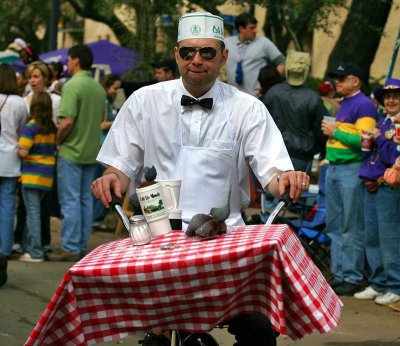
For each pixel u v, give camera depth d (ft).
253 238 18.21
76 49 45.68
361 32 54.29
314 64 99.81
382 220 36.14
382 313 35.40
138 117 22.52
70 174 45.75
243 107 22.12
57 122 49.42
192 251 18.01
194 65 21.56
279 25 63.31
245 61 49.52
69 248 46.55
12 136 45.27
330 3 51.52
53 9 82.79
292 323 18.39
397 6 53.31
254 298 18.29
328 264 44.04
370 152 36.47
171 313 18.39
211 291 17.84
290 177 20.59
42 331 18.47
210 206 22.03
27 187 45.16
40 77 45.60
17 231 48.67
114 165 22.49
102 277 18.02
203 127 22.16
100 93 46.26
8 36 124.98
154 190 19.84
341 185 38.01
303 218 41.47
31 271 43.52
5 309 35.76
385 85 35.70
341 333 32.55
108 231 56.59
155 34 59.82
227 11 71.61
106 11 67.77
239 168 22.45
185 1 59.93
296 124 42.04
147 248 18.99
